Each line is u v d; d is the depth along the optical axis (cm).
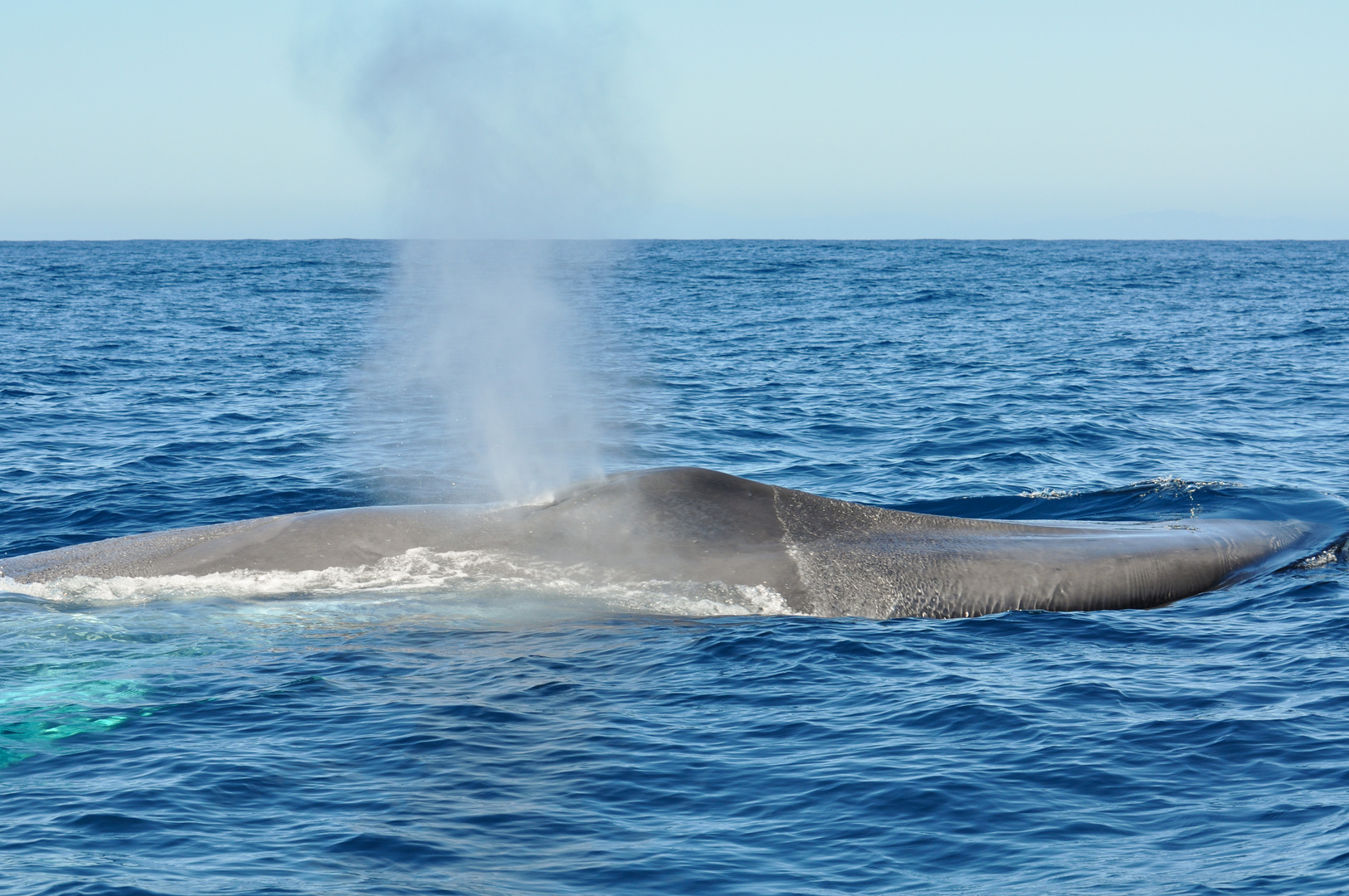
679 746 1380
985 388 5097
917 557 1981
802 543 2011
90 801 1236
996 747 1365
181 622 1809
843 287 14200
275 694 1541
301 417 4297
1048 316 9606
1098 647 1731
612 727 1434
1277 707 1462
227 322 8819
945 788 1257
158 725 1441
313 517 2095
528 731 1425
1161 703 1492
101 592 1930
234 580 1942
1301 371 5659
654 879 1086
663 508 2077
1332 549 2153
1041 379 5422
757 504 2091
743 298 12019
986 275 17875
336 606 1872
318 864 1109
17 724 1443
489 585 1928
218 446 3688
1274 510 2520
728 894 1062
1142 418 4175
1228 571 2061
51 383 5134
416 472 3284
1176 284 15012
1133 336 7719
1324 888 1034
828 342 7388
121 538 2147
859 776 1293
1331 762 1292
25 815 1204
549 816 1210
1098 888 1053
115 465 3356
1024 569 1969
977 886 1066
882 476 3238
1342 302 11206
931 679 1596
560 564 1969
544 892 1064
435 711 1483
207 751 1363
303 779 1292
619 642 1744
